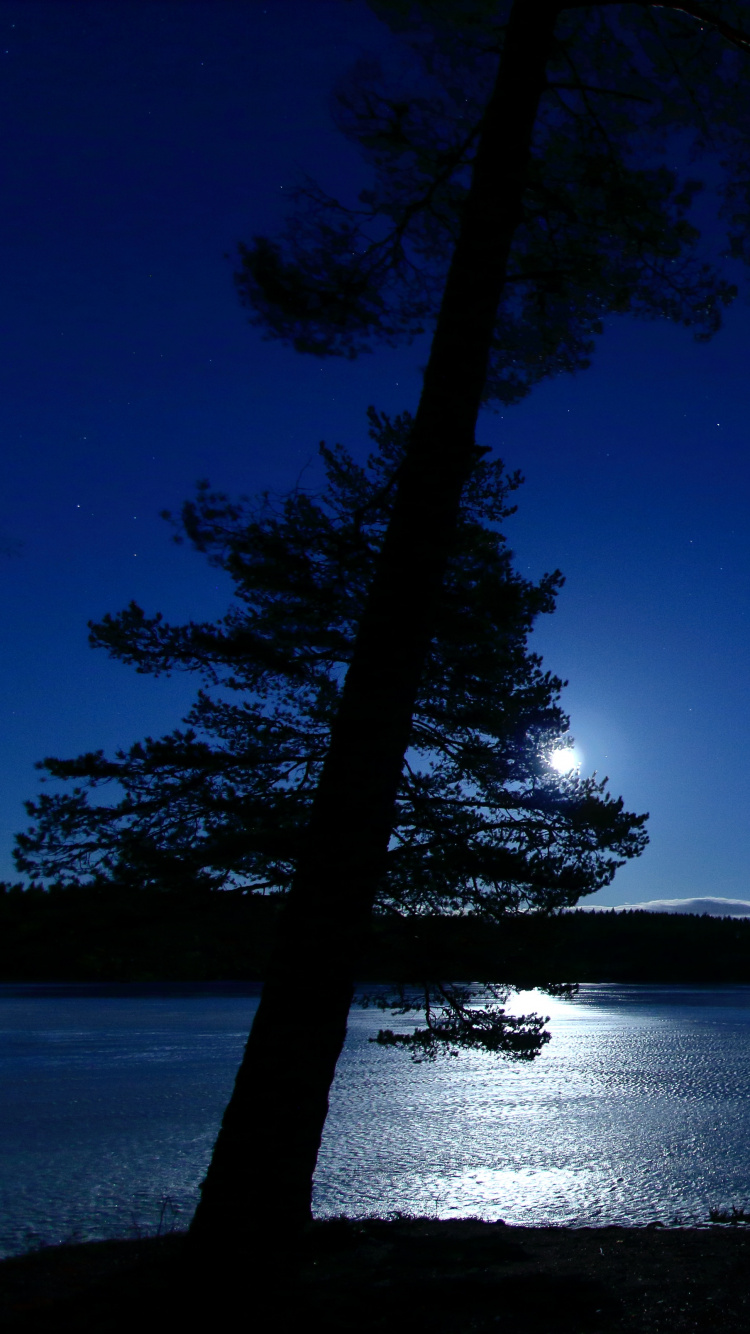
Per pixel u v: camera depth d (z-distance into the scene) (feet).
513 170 24.16
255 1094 18.06
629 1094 99.35
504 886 31.50
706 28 28.63
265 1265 17.10
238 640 33.37
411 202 31.27
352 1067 129.59
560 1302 19.80
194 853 31.30
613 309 32.60
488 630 32.45
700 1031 195.93
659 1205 46.14
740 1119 80.79
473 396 22.74
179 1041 148.46
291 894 19.65
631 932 563.07
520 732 33.04
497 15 28.58
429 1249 28.25
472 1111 85.05
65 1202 45.88
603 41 29.86
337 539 31.42
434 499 21.75
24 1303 19.22
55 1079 102.58
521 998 358.43
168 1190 49.11
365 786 19.81
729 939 556.51
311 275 30.09
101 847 31.81
